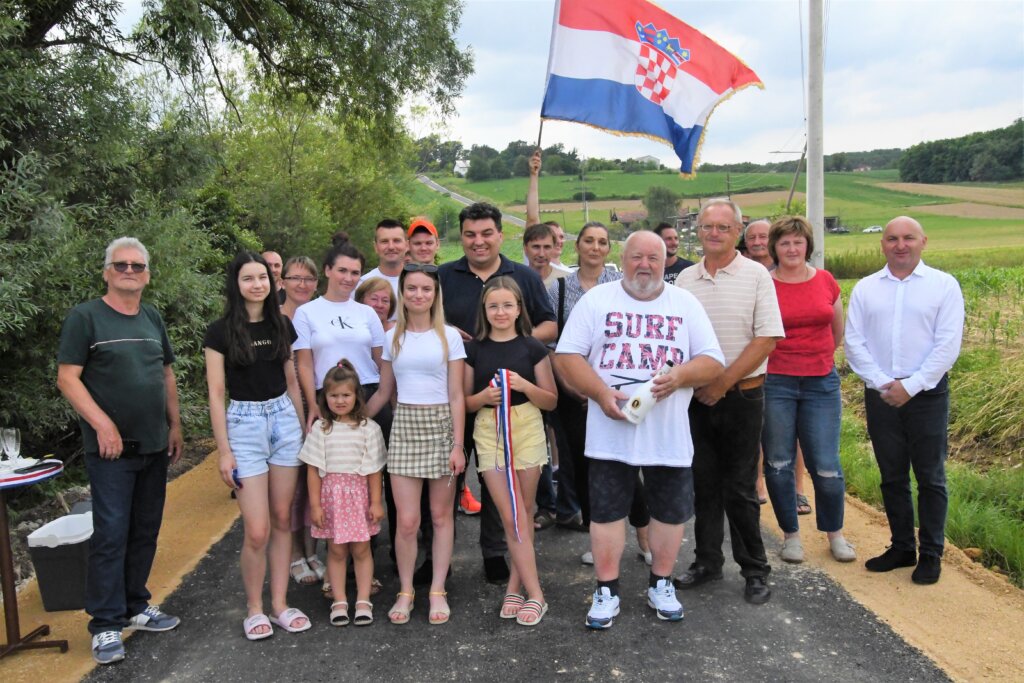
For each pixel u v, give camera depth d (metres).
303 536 4.97
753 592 4.43
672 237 6.77
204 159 9.97
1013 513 5.64
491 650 3.96
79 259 6.99
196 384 9.29
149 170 9.45
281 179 19.61
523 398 4.29
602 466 4.11
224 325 4.15
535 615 4.23
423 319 4.33
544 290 5.20
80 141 7.57
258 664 3.88
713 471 4.58
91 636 4.22
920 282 4.59
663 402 4.00
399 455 4.30
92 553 3.99
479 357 4.37
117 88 7.91
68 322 3.94
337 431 4.31
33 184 6.57
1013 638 3.92
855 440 7.64
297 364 4.75
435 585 4.38
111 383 4.00
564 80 6.46
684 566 5.01
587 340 4.11
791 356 4.88
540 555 5.25
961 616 4.17
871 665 3.70
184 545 5.59
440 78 14.66
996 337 10.67
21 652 4.04
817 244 8.45
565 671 3.74
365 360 4.86
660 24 6.45
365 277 5.84
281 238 19.70
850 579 4.69
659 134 6.53
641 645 3.97
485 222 4.94
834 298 5.03
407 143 21.00
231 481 4.09
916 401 4.54
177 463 7.90
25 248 6.22
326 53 14.20
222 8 12.65
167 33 9.91
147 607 4.34
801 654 3.83
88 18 8.73
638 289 4.04
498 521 4.82
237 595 4.75
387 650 3.99
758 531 4.46
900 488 4.71
